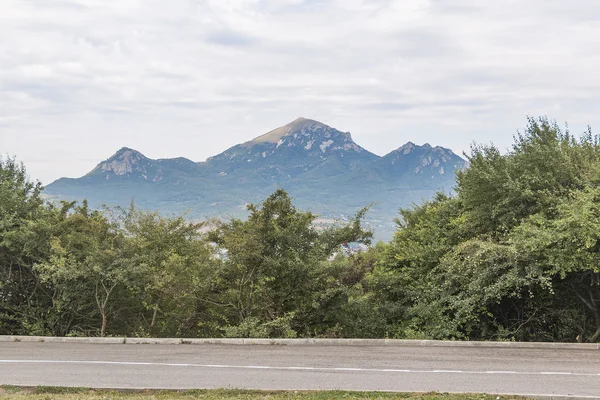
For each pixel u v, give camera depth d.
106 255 16.91
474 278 16.19
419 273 19.72
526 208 17.58
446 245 19.98
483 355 13.22
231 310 18.14
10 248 17.31
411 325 17.14
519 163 17.77
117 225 18.66
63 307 17.42
